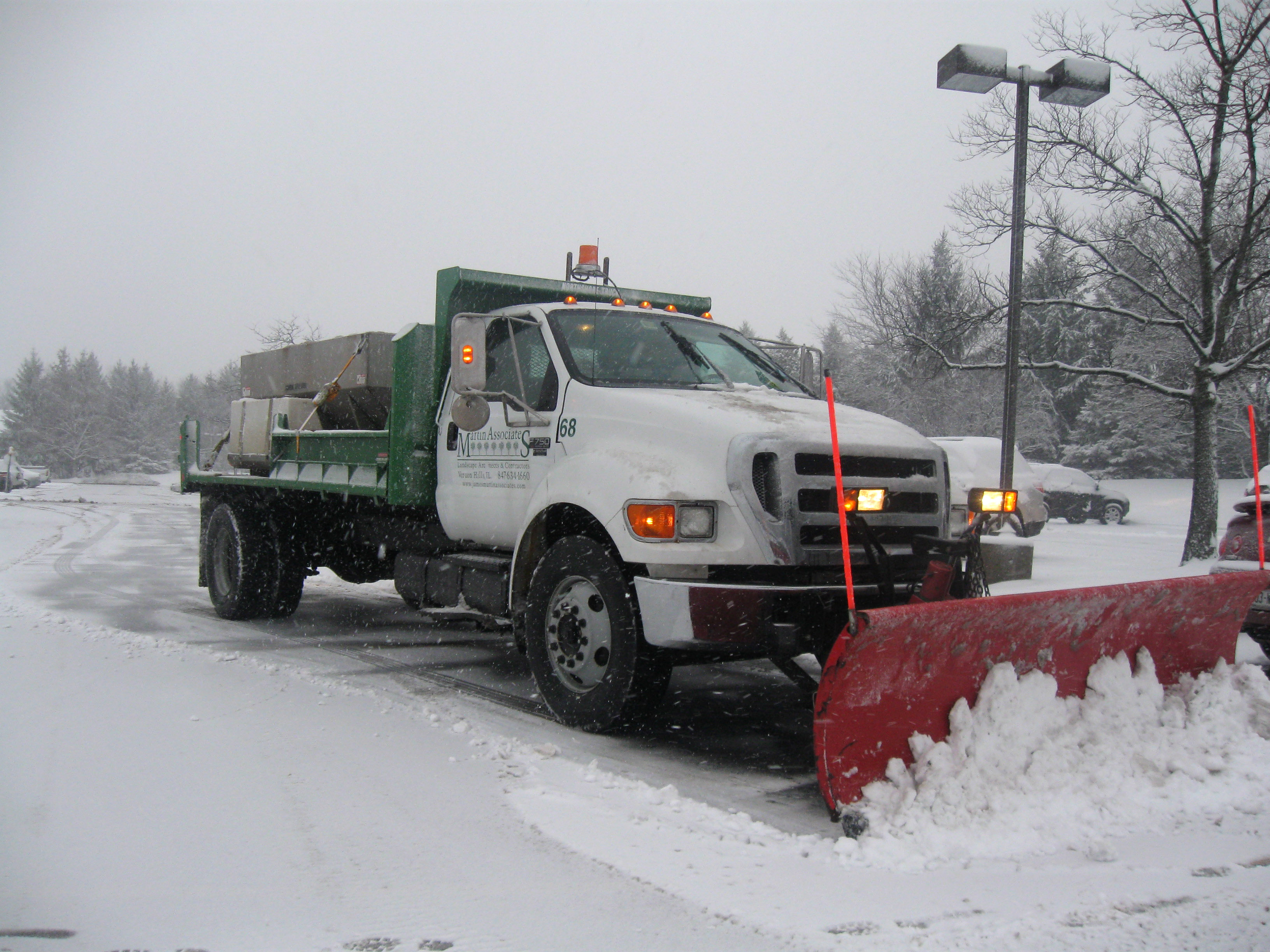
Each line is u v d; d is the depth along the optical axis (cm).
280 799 398
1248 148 1501
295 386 881
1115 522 2817
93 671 630
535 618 552
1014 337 1033
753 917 303
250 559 886
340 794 406
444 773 438
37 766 433
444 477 674
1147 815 389
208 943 281
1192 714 463
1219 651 500
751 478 467
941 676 389
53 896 308
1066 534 2297
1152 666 460
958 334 1820
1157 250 1797
